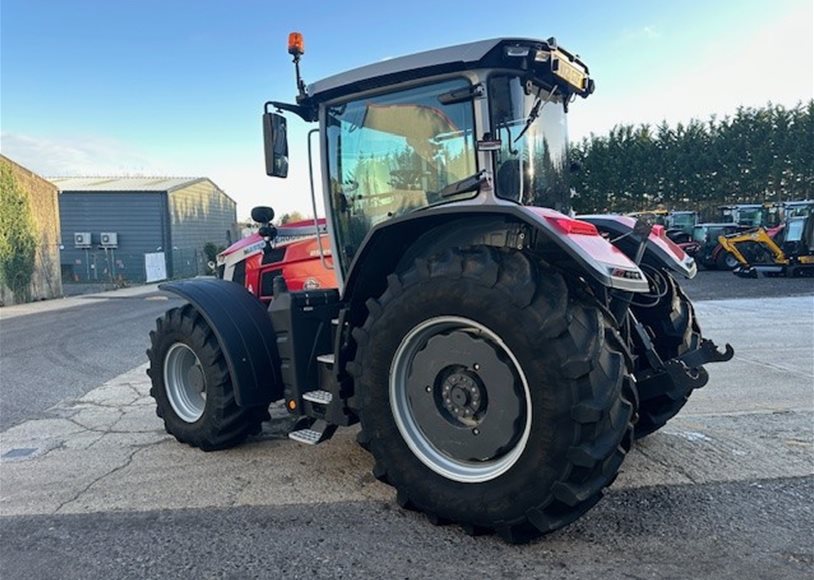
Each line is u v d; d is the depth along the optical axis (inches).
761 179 1275.8
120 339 360.5
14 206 676.7
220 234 1529.3
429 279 99.9
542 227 93.7
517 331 91.4
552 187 129.5
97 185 1277.1
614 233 143.2
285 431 161.2
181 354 153.9
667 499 111.0
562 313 89.7
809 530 98.6
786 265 610.2
